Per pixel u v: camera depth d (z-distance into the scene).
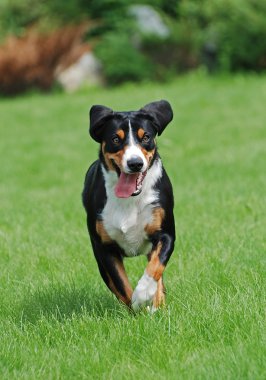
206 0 37.22
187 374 6.04
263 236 10.48
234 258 9.33
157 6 39.81
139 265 9.59
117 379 6.16
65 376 6.32
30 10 41.16
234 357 6.12
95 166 8.25
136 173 7.30
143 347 6.77
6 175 21.34
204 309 7.34
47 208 14.62
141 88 34.94
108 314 7.84
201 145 23.05
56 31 38.09
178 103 29.39
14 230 12.63
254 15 34.81
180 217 12.51
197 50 37.03
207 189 15.37
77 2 40.09
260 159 19.27
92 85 36.28
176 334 6.95
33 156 23.66
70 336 7.21
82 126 28.05
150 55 37.56
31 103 33.19
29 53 37.62
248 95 29.78
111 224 7.58
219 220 11.84
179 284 8.48
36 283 9.12
